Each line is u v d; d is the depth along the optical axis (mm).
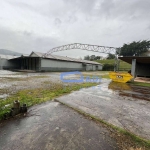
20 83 7137
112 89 6602
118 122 2623
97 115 2955
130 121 2699
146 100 4559
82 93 5324
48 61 19969
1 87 5781
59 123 2463
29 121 2502
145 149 1757
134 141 1943
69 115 2889
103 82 9438
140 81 10375
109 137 2031
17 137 1937
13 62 23828
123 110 3395
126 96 5109
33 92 4988
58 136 2004
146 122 2680
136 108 3607
